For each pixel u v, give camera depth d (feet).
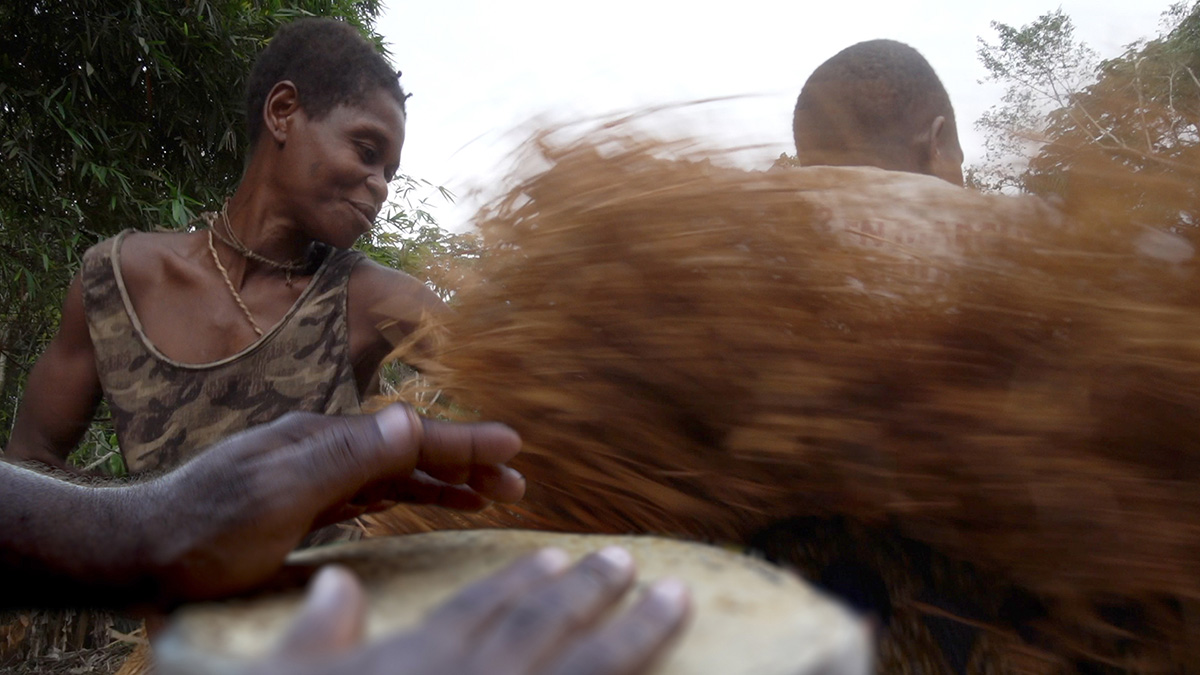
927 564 1.38
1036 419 1.17
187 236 3.64
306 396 3.26
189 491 1.19
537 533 1.26
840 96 2.01
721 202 1.38
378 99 3.44
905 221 1.35
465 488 1.49
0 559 1.28
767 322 1.32
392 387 2.53
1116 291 1.20
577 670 0.64
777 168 1.47
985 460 1.20
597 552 0.80
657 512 1.55
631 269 1.41
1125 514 1.15
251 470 1.15
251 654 0.80
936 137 2.13
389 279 3.44
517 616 0.68
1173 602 1.23
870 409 1.27
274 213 3.47
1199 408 1.13
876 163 1.94
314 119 3.36
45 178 8.44
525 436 1.57
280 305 3.45
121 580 1.23
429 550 1.16
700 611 0.87
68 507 1.35
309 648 0.66
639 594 0.90
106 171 8.71
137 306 3.45
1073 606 1.26
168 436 3.24
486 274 1.65
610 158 1.52
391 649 0.64
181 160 9.72
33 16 8.36
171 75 8.74
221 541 1.09
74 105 8.37
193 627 0.87
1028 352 1.24
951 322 1.27
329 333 3.32
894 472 1.27
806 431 1.28
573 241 1.47
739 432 1.34
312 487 1.15
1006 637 1.33
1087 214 1.24
